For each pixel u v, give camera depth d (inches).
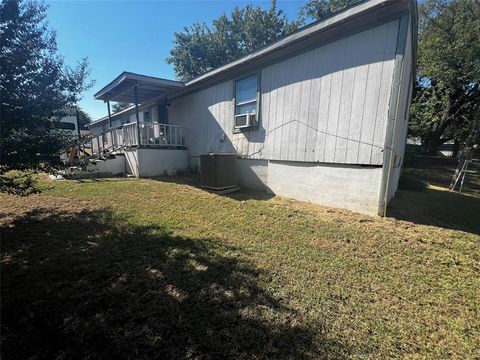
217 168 245.9
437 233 145.0
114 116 673.0
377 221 162.7
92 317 75.0
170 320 74.5
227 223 159.6
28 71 124.3
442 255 119.5
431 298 89.0
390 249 124.8
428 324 76.8
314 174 211.0
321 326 74.4
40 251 116.1
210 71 305.6
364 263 111.5
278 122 239.9
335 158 194.2
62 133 148.2
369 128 173.5
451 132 657.6
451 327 75.9
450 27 474.9
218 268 104.7
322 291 91.0
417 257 117.3
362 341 69.5
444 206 219.1
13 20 116.0
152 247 122.4
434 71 485.1
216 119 326.0
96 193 230.4
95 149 547.8
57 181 287.9
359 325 75.4
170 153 370.0
